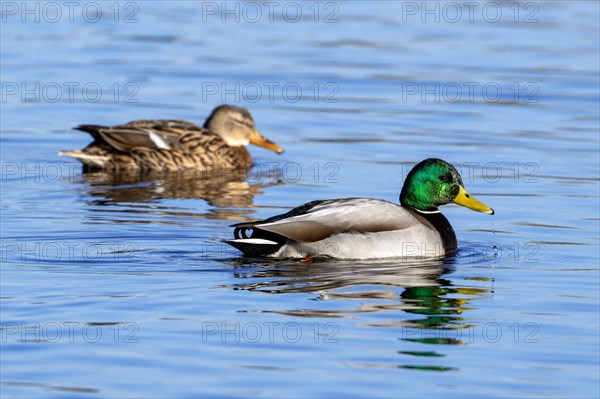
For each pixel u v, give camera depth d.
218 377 10.80
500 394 10.51
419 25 34.62
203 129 22.52
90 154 21.52
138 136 21.86
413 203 16.05
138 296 13.20
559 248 15.95
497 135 23.62
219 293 13.34
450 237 15.81
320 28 34.16
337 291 13.53
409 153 22.34
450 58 30.41
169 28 34.06
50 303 12.89
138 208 18.23
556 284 14.12
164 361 11.18
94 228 16.69
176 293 13.33
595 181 20.14
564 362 11.35
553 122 24.78
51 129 24.14
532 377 10.93
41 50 30.91
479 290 13.80
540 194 19.31
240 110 22.92
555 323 12.54
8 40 31.94
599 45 31.81
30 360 11.17
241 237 15.24
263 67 29.44
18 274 14.08
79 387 10.52
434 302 13.22
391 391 10.54
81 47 31.38
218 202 18.92
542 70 29.16
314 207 15.28
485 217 17.92
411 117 25.27
